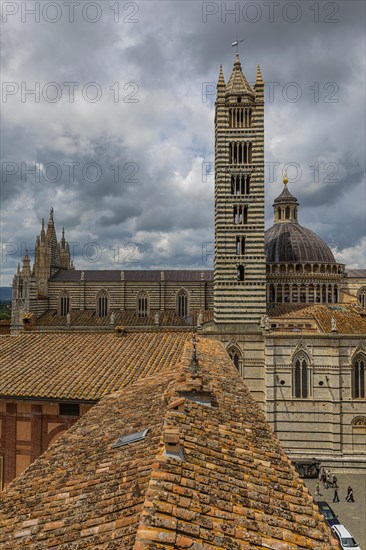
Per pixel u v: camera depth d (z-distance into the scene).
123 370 34.66
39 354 39.06
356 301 93.06
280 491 15.72
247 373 71.75
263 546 11.97
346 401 66.56
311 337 67.81
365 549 46.16
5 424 33.44
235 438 19.33
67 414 32.56
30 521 14.39
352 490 58.34
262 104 76.62
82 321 110.44
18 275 110.81
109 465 17.25
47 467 19.31
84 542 11.68
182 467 15.01
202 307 115.00
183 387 23.20
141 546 10.16
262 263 75.69
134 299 116.19
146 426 20.80
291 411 67.75
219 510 13.05
